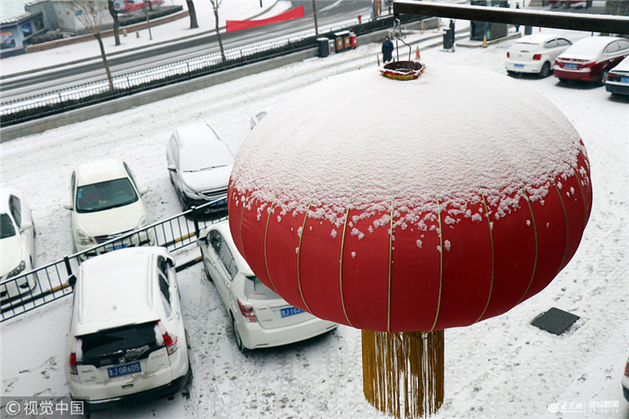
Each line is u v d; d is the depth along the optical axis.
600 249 8.98
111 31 40.16
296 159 2.09
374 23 28.38
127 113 19.39
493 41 24.55
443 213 1.84
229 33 35.97
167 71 23.50
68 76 27.62
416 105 2.07
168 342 6.07
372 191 1.89
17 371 7.34
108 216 9.98
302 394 6.55
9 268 8.87
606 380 6.30
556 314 7.54
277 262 2.15
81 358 5.85
